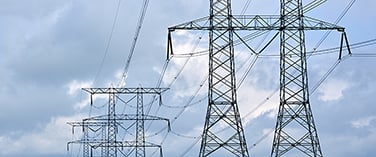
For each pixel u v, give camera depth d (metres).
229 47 86.50
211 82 86.50
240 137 85.62
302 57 85.88
